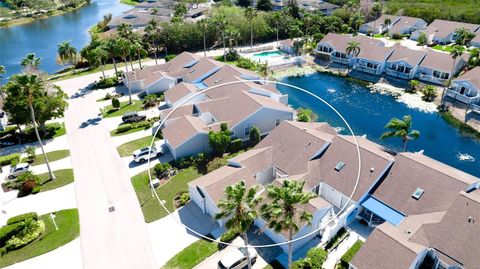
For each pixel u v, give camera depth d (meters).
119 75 95.38
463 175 45.62
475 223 36.59
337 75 96.88
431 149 62.81
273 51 116.31
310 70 101.06
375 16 141.62
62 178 53.72
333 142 51.50
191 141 57.53
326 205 41.88
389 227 38.75
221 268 37.44
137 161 56.75
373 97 83.19
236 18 122.69
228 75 78.81
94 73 99.81
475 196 39.94
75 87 89.50
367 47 98.00
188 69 88.00
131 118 69.75
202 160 57.12
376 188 44.94
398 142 65.00
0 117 70.06
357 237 42.44
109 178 53.50
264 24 124.25
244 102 64.94
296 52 112.25
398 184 44.19
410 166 45.19
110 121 70.81
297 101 81.56
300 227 39.12
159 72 85.88
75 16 191.00
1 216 46.59
